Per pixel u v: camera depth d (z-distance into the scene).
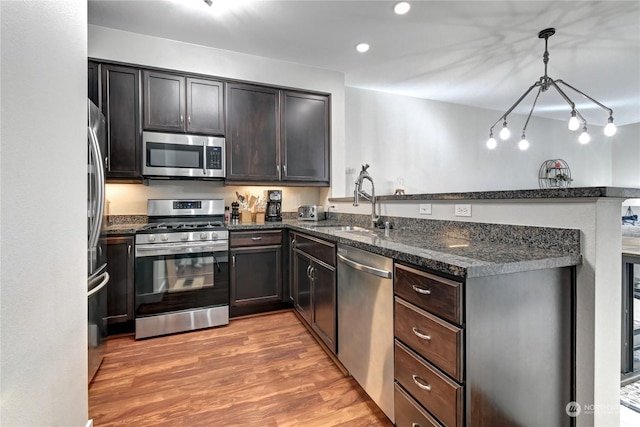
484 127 4.78
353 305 1.70
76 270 1.17
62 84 1.05
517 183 5.05
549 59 3.13
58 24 1.02
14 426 0.76
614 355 1.21
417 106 4.29
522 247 1.39
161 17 2.36
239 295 2.76
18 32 0.78
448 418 1.04
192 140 2.75
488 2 2.22
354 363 1.69
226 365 1.98
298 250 2.66
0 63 0.71
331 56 3.04
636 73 3.49
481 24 2.50
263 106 3.07
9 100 0.74
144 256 2.39
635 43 2.82
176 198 3.05
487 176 4.80
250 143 3.01
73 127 1.15
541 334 1.14
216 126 2.86
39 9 0.89
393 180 4.15
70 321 1.11
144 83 2.62
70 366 1.11
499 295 1.05
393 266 1.35
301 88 3.21
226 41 2.73
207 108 2.83
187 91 2.76
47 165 0.94
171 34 2.61
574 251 1.21
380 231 2.20
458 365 1.00
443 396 1.06
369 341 1.54
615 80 3.68
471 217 1.66
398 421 1.32
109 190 2.82
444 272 1.06
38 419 0.87
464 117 4.61
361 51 2.94
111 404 1.59
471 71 3.44
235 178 2.95
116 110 2.54
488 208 1.57
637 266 2.96
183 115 2.74
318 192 3.69
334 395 1.67
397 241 1.61
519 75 3.54
